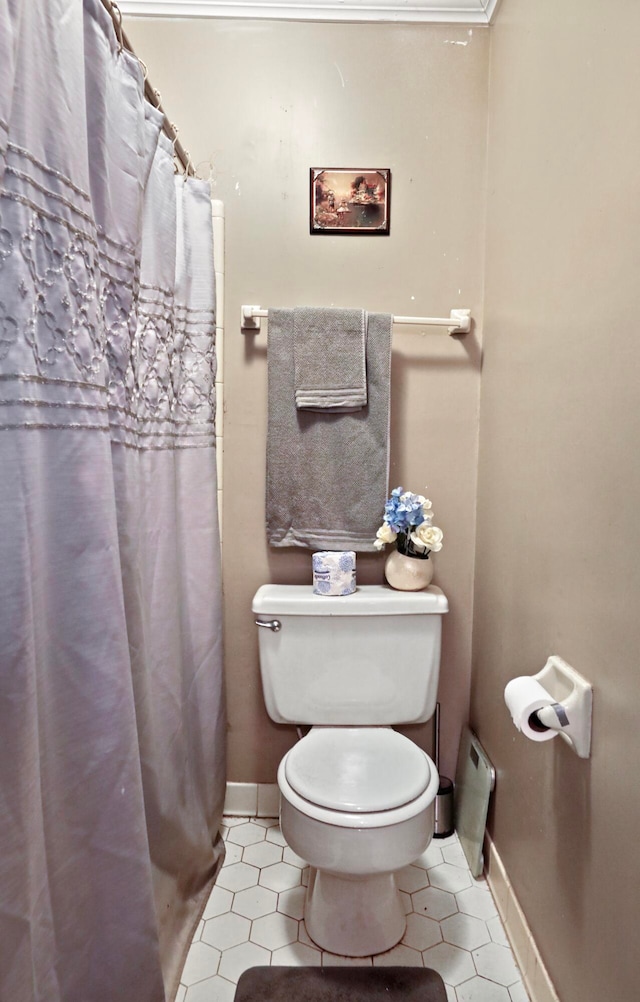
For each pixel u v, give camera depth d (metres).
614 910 0.80
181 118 1.54
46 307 0.71
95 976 0.82
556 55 1.05
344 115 1.54
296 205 1.56
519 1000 1.09
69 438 0.75
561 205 1.02
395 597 1.44
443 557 1.62
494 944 1.22
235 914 1.30
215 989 1.11
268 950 1.20
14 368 0.66
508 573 1.30
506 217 1.36
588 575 0.90
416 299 1.57
